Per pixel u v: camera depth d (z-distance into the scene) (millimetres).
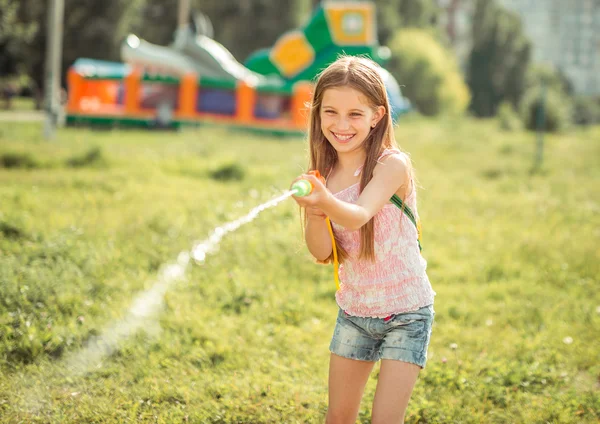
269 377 4102
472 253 7383
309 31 25797
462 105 54281
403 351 2680
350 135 2689
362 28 25500
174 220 7219
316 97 2762
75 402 3672
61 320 4535
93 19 32594
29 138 15812
